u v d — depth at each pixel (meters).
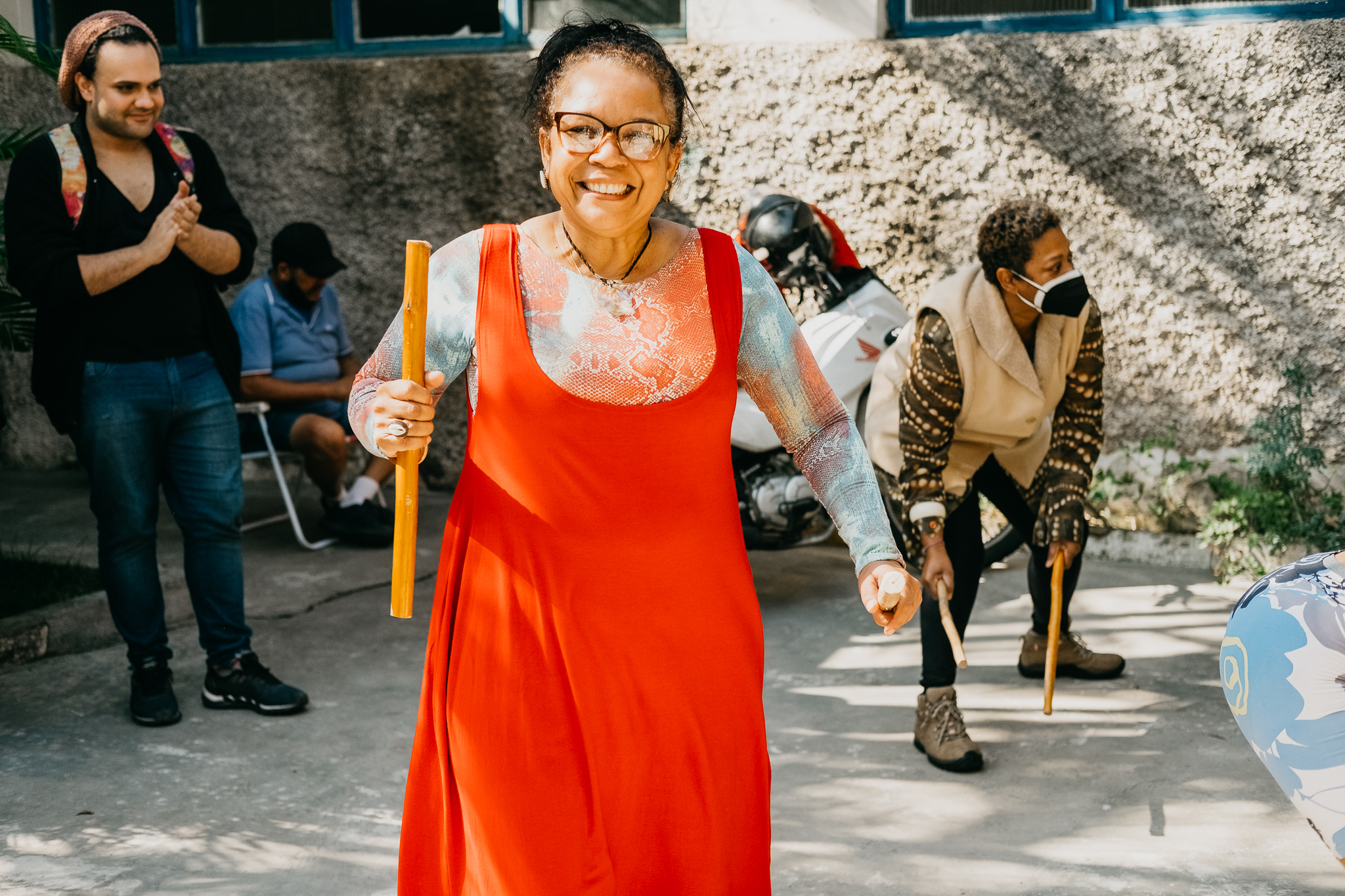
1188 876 2.69
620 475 1.75
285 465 6.61
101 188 3.42
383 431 1.69
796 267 4.54
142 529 3.57
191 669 4.11
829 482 1.93
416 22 6.11
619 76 1.68
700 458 1.79
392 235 6.21
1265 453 4.95
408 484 1.77
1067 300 3.05
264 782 3.24
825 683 3.95
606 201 1.69
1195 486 5.13
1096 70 5.07
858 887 2.68
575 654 1.75
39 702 3.79
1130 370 5.23
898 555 1.86
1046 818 3.00
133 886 2.70
